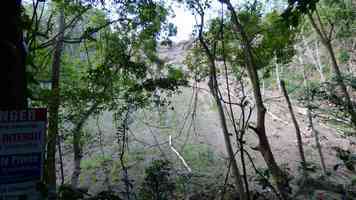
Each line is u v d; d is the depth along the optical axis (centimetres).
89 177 1777
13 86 296
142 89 1262
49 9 1364
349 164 671
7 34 295
